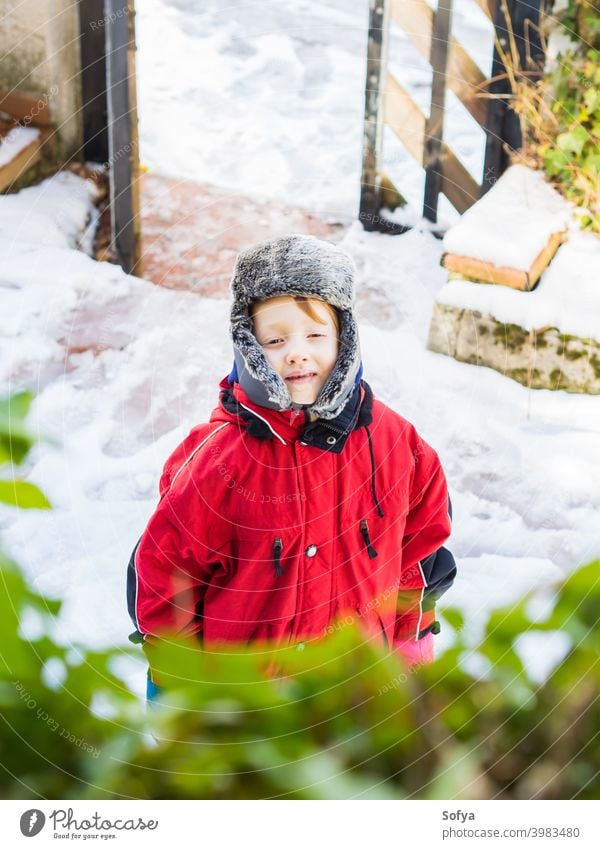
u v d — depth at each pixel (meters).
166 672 0.53
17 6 3.19
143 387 2.64
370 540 1.39
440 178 3.17
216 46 3.95
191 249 2.96
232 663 0.52
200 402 2.64
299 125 3.59
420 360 2.74
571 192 2.97
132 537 2.20
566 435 2.56
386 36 3.01
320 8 4.20
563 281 2.78
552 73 3.03
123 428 2.49
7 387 2.58
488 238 2.79
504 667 0.54
